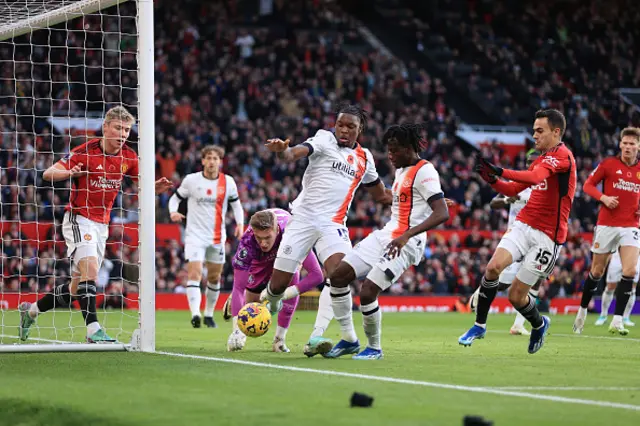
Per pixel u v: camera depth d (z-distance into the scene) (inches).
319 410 311.3
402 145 493.7
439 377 416.8
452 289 1471.5
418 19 2394.2
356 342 521.0
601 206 800.3
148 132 548.4
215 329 826.8
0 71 1675.7
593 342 704.4
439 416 300.8
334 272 505.4
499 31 2358.5
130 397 336.8
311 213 526.0
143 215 548.1
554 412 313.0
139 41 551.5
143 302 549.0
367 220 1540.4
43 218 1370.6
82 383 377.7
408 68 2121.1
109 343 553.3
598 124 2028.8
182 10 2062.0
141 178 547.5
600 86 2164.1
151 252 550.0
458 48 2285.9
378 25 2357.3
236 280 577.0
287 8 2217.0
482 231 1565.0
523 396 352.5
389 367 460.4
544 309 1437.0
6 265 1286.9
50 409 313.3
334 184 526.0
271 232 544.1
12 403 326.0
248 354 540.1
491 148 1857.8
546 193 538.6
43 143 1557.6
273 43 2087.8
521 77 2166.6
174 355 522.6
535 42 2295.8
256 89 1841.8
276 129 1738.4
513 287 547.5
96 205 591.2
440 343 663.1
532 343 553.3
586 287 785.6
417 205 492.7
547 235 540.1
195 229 858.1
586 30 2342.5
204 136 1660.9
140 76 549.3
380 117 1867.6
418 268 1473.9
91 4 607.8
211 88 1808.6
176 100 1809.8
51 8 643.5
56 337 672.4
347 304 511.5
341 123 528.4
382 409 314.5
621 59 2285.9
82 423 292.7
